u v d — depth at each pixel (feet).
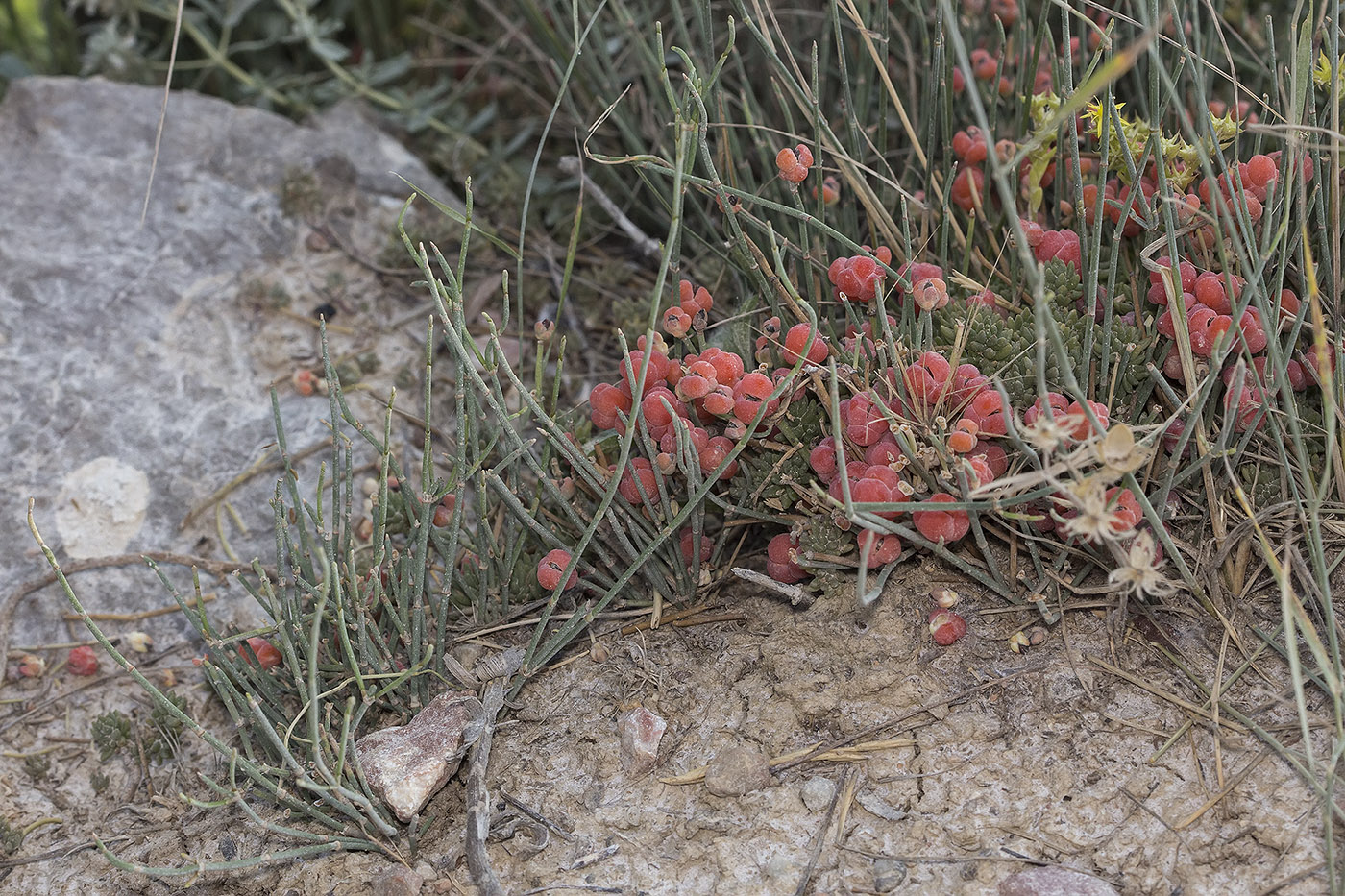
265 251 2.26
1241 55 2.21
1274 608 1.91
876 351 1.95
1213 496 1.92
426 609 2.02
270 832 1.93
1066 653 1.92
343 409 1.95
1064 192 2.07
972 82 1.75
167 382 2.18
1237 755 1.86
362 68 2.43
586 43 2.27
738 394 1.92
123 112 2.32
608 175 2.31
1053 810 1.86
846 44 2.24
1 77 2.43
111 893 1.93
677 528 1.98
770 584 1.95
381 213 2.31
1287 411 1.87
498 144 2.35
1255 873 1.82
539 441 2.06
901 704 1.91
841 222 2.15
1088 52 2.15
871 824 1.86
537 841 1.89
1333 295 1.96
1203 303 1.92
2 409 2.15
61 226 2.25
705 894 1.85
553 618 2.01
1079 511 1.88
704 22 2.07
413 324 2.24
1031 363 1.94
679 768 1.91
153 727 2.02
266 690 1.96
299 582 1.95
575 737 1.94
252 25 2.45
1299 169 1.90
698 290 2.02
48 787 2.00
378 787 1.90
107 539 2.11
